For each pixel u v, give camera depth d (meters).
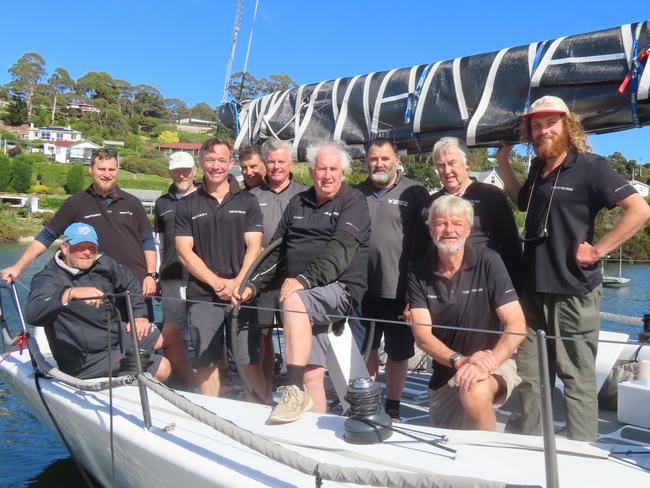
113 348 3.82
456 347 3.09
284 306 3.11
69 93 119.12
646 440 3.29
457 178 3.58
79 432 3.54
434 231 2.97
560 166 3.03
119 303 3.84
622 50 3.30
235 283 3.78
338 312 3.26
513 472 2.29
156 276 5.17
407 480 2.11
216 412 3.05
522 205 3.32
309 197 3.55
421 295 3.10
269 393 4.18
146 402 3.05
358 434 2.57
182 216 3.96
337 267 3.20
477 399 2.75
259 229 4.01
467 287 3.01
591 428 2.90
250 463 2.55
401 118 4.16
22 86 114.00
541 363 1.99
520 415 3.30
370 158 3.86
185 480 2.66
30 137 98.00
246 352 3.79
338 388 3.26
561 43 3.55
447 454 2.45
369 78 4.43
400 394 3.85
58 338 3.73
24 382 4.13
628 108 3.29
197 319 3.88
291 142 4.76
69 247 3.69
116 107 118.94
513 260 3.50
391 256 3.80
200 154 3.96
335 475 2.21
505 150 3.79
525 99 3.64
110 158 4.61
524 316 3.09
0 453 5.14
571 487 2.16
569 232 2.96
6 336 4.71
